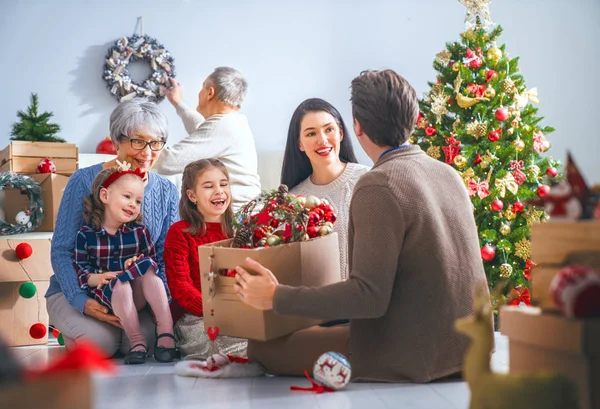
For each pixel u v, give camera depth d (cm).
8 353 95
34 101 394
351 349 195
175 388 201
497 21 511
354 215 188
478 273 195
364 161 505
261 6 500
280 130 500
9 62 474
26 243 312
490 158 327
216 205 263
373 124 199
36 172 367
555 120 514
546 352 130
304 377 211
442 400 168
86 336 259
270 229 219
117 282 257
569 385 117
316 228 220
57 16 479
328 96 505
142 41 484
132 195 269
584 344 119
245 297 192
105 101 484
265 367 216
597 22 516
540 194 327
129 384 209
